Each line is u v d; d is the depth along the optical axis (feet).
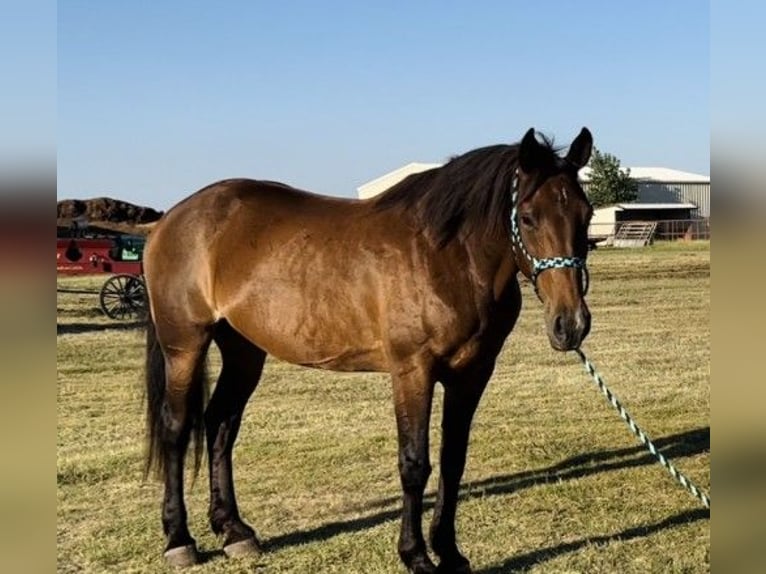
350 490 18.39
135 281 49.49
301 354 14.07
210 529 16.38
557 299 11.51
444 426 13.52
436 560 14.51
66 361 34.60
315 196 15.21
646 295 56.70
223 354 16.17
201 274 15.02
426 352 12.58
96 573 14.12
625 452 20.94
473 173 12.60
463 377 13.06
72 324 46.16
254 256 14.39
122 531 15.98
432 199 12.80
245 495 18.10
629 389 28.14
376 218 13.52
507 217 12.31
